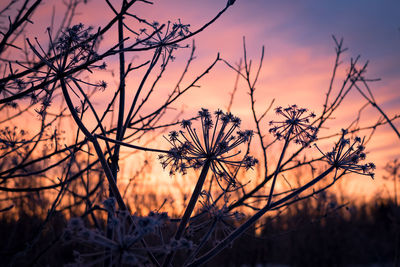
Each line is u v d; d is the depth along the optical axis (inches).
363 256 575.5
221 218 90.2
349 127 158.2
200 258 79.8
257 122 141.7
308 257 557.0
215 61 131.7
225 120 86.8
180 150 86.4
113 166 98.7
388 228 528.7
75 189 198.2
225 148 86.4
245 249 393.7
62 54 91.0
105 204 70.9
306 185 87.7
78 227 63.7
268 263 521.7
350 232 571.5
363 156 90.6
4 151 153.4
